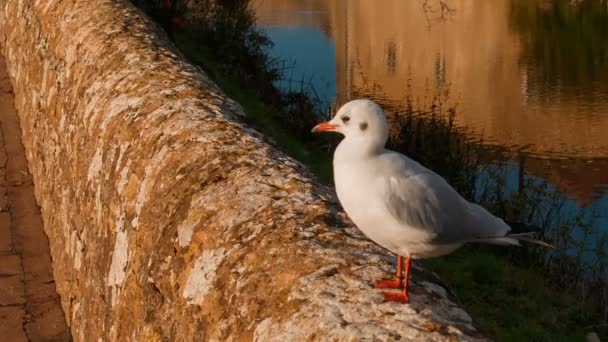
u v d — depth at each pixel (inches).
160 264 177.3
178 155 196.1
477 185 501.7
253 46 776.3
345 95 835.4
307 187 175.2
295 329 131.3
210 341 149.0
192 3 761.6
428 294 139.5
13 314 289.1
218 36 730.8
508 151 920.3
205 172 185.2
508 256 390.9
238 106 232.5
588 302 351.3
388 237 139.1
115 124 233.0
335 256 147.3
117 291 203.5
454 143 546.6
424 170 143.7
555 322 325.4
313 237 154.6
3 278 314.2
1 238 345.4
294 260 147.3
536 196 490.6
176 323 164.7
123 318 195.6
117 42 285.6
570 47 1381.6
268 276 146.4
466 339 125.3
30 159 410.9
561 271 389.1
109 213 218.7
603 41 1381.6
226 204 170.9
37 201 378.9
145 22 313.7
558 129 1010.1
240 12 786.8
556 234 421.1
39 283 311.3
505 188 503.2
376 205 137.2
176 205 182.5
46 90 353.7
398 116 565.0
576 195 619.8
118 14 319.6
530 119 1055.6
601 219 532.4
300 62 1072.2
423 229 137.9
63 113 302.0
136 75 250.7
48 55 357.7
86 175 249.8
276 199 169.9
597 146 936.3
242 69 707.4
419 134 501.4
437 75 1357.0
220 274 155.3
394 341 122.9
